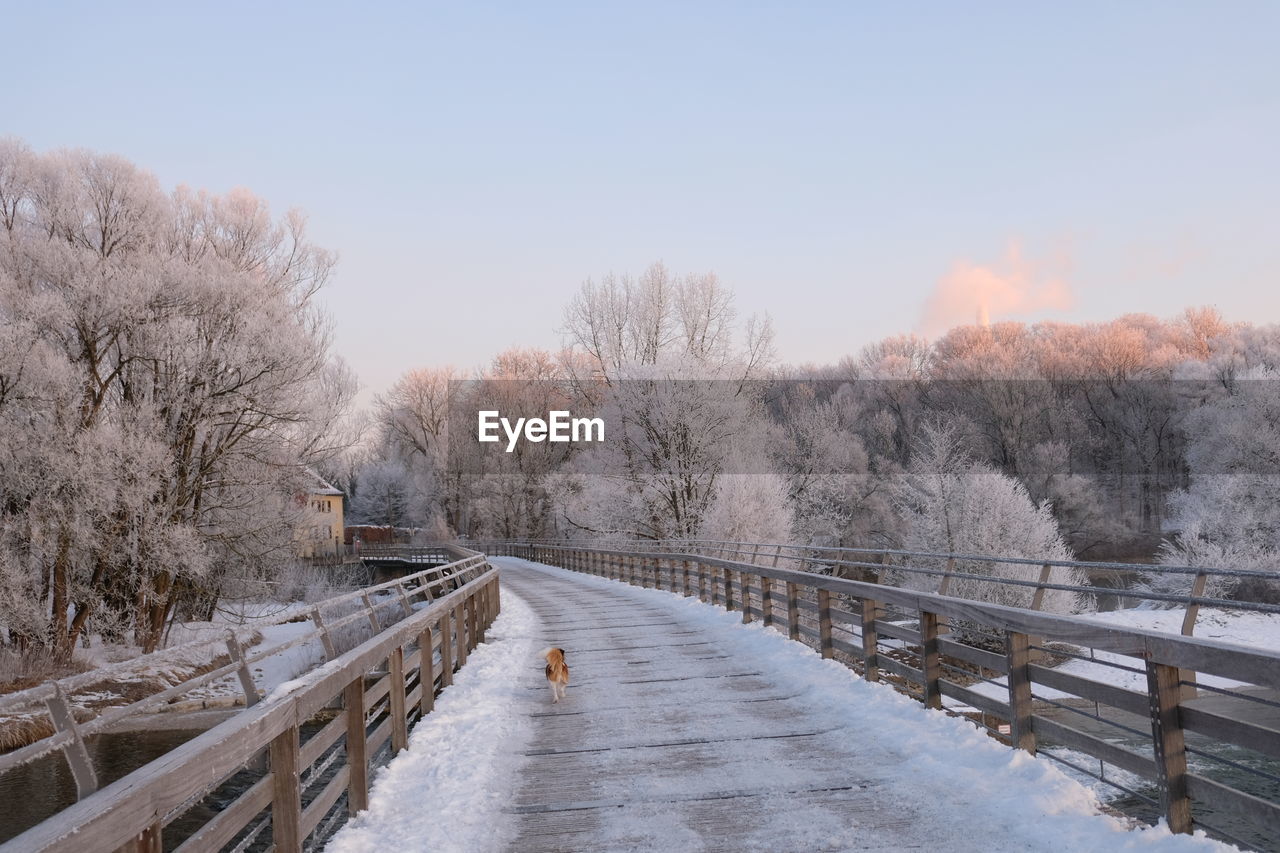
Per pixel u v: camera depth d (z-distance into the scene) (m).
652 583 28.09
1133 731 4.98
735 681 10.20
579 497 49.91
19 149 22.81
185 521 23.31
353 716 5.96
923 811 5.38
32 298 20.11
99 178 23.11
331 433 26.89
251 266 26.34
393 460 94.31
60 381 19.89
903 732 7.17
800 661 10.97
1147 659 4.79
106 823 2.62
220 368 22.78
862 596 9.37
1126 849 4.45
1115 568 5.48
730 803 5.77
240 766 3.80
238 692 18.95
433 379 77.31
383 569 62.88
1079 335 75.31
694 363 39.06
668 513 39.62
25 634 20.09
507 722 8.48
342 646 24.39
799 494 43.88
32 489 20.11
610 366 43.97
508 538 65.50
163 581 22.94
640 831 5.32
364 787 5.96
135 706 3.43
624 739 7.67
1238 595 27.84
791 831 5.19
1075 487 51.81
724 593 18.39
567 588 30.09
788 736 7.47
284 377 23.38
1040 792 5.38
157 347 21.77
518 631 16.30
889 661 8.99
